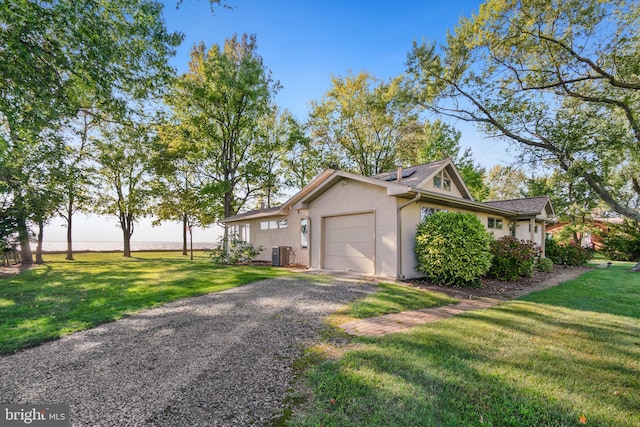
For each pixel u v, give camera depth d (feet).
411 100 47.47
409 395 8.77
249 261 51.13
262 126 77.20
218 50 60.44
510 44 35.27
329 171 34.88
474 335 13.79
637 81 32.76
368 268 31.94
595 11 29.78
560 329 14.76
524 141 41.19
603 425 7.63
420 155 82.58
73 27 17.87
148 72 24.35
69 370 10.50
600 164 38.75
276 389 9.21
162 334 14.05
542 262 39.88
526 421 7.75
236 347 12.50
